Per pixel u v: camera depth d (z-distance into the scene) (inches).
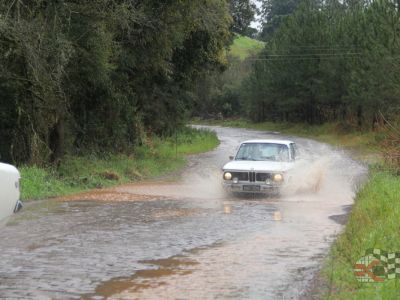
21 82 674.2
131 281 265.3
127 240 350.9
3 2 643.5
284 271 283.3
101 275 274.4
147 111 1334.9
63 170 717.9
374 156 1146.0
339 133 2078.0
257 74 3095.5
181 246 335.9
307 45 2401.6
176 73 1272.1
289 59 2514.8
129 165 835.4
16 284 259.1
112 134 936.9
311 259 306.7
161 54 986.1
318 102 2468.0
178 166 989.2
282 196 563.2
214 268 287.9
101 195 575.8
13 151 697.6
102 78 799.7
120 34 879.1
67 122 808.9
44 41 662.5
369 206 406.9
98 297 241.8
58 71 671.1
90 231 378.6
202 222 414.9
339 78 2070.6
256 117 3341.5
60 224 403.2
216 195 585.9
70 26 723.4
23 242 343.6
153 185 690.2
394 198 423.8
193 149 1450.5
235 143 1851.6
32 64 654.5
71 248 329.1
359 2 2596.0
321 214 455.2
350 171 831.7
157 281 265.4
